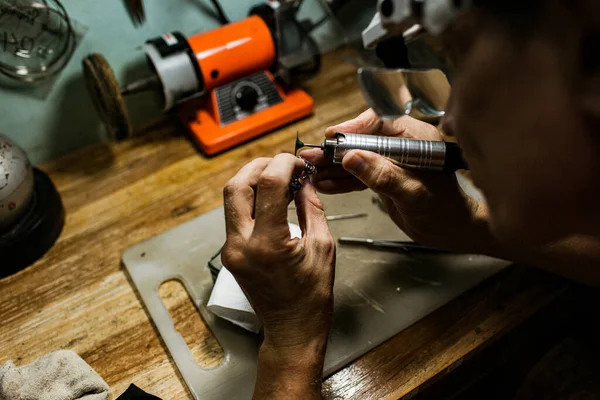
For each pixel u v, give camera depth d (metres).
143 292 0.75
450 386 0.79
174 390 0.65
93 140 1.02
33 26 0.84
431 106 0.54
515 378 0.91
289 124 1.04
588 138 0.32
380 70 0.50
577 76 0.31
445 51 0.40
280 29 0.99
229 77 0.97
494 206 0.41
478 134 0.37
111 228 0.85
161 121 1.06
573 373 0.75
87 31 0.91
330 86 1.12
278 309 0.55
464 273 0.74
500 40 0.32
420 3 0.38
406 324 0.69
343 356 0.66
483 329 0.69
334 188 0.73
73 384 0.62
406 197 0.62
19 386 0.61
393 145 0.59
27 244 0.78
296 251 0.52
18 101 0.90
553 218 0.39
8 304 0.75
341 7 0.69
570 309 0.83
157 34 0.98
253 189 0.57
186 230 0.83
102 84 0.84
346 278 0.74
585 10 0.29
